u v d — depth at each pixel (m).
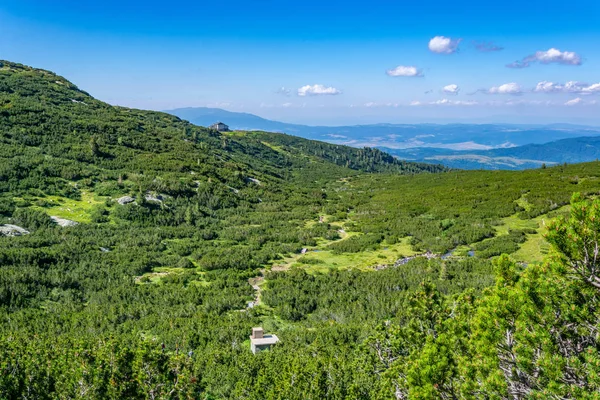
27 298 36.78
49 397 18.05
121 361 18.30
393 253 57.28
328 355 25.33
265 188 96.31
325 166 159.75
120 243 53.88
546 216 61.12
